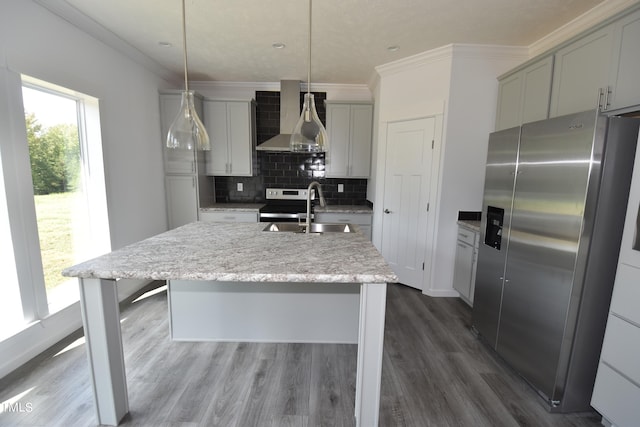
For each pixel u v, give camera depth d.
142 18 2.35
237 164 3.97
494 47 2.77
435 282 3.15
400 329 2.48
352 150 3.96
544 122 1.63
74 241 2.56
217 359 2.04
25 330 1.96
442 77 2.90
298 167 4.29
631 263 1.34
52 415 1.54
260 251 1.63
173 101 3.60
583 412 1.62
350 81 3.94
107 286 1.42
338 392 1.74
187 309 2.22
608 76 1.74
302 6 2.15
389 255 3.58
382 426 1.51
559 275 1.54
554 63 2.16
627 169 1.40
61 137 2.43
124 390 1.54
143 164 3.29
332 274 1.28
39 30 2.05
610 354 1.43
